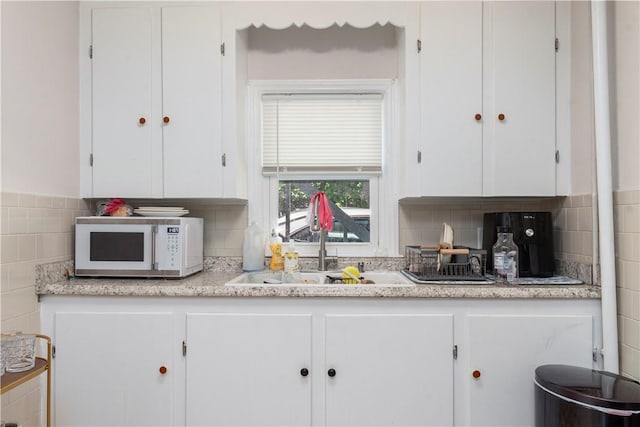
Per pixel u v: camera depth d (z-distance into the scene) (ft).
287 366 5.49
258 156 7.58
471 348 5.43
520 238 6.17
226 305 5.56
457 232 7.41
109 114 6.54
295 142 7.61
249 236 7.22
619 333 5.32
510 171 6.33
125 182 6.55
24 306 5.33
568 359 5.40
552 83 6.30
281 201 7.74
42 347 5.64
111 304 5.61
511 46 6.33
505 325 5.41
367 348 5.46
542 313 5.45
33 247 5.50
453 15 6.38
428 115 6.40
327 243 7.64
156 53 6.53
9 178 5.12
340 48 7.55
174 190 6.54
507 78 6.33
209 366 5.51
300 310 5.53
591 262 5.73
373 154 7.60
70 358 5.56
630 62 5.15
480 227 7.41
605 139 5.28
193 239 6.61
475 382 5.43
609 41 5.49
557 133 6.31
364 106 7.61
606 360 5.23
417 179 6.43
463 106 6.37
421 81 6.42
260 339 5.50
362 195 7.72
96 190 6.55
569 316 5.41
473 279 5.99
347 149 7.60
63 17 6.16
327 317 5.48
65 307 5.64
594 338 5.41
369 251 7.58
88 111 6.56
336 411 5.48
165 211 6.55
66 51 6.23
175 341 5.54
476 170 6.37
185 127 6.52
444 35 6.39
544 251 6.20
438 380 5.43
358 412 5.47
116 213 6.42
